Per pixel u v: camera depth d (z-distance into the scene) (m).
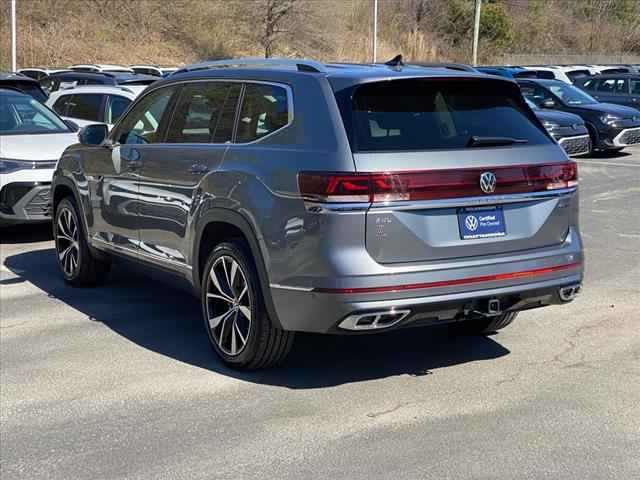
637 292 7.79
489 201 5.23
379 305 4.93
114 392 5.47
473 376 5.67
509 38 56.91
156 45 36.81
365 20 48.84
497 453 4.48
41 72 21.91
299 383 5.58
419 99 5.35
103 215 7.34
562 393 5.34
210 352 6.25
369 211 4.91
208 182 5.80
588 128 19.80
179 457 4.51
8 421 5.04
